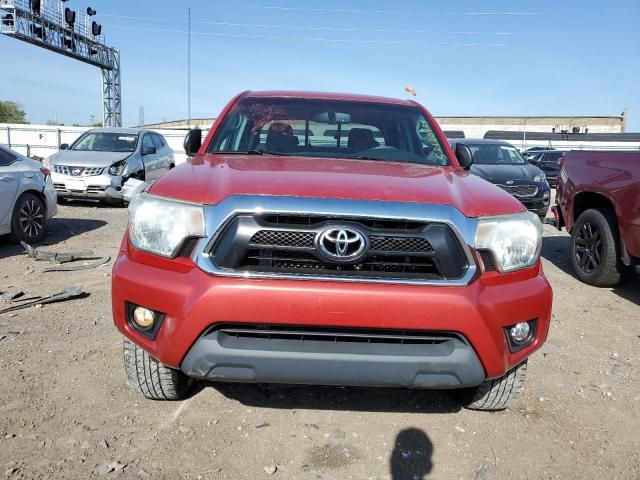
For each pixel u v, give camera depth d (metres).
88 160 11.54
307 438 2.96
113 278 2.75
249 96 4.38
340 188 2.67
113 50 33.38
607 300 5.79
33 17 26.08
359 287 2.47
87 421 3.04
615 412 3.37
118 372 3.63
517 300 2.64
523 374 3.03
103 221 9.97
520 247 2.74
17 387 3.37
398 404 3.36
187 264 2.57
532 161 21.80
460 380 2.58
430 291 2.50
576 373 3.91
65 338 4.18
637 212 5.47
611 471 2.78
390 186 2.76
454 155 4.00
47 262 6.66
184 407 3.23
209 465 2.71
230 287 2.46
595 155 6.49
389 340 2.56
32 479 2.53
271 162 3.30
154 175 13.16
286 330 2.52
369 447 2.90
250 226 2.51
